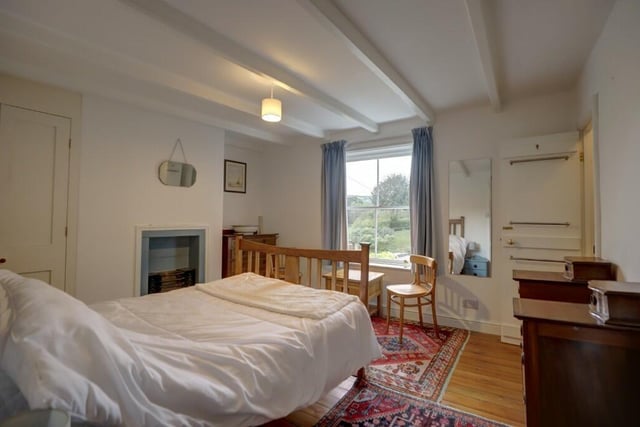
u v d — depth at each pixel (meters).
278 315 1.75
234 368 1.22
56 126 2.69
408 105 3.18
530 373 1.19
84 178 2.85
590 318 1.17
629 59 1.64
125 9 1.84
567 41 2.16
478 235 3.35
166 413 0.96
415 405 1.96
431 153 3.59
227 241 4.09
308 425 1.77
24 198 2.54
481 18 1.78
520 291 2.03
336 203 4.28
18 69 2.38
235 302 1.98
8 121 2.46
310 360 1.47
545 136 2.86
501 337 3.04
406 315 3.72
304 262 4.66
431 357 2.66
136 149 3.20
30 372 0.75
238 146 4.78
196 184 3.72
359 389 2.15
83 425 0.79
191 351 1.22
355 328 1.84
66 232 2.75
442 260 3.54
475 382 2.25
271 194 5.07
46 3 1.79
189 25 1.91
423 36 2.10
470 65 2.49
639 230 1.55
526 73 2.63
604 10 1.84
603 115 2.04
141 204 3.24
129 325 1.52
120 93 2.95
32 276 2.57
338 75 2.68
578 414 1.13
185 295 2.14
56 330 0.90
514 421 1.80
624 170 1.71
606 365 1.10
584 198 2.72
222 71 2.67
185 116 3.47
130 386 0.91
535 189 2.90
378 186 4.24
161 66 2.57
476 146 3.39
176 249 3.75
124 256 3.10
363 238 4.33
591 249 2.68
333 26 1.82
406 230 4.01
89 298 2.87
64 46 2.15
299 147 4.79
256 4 1.78
